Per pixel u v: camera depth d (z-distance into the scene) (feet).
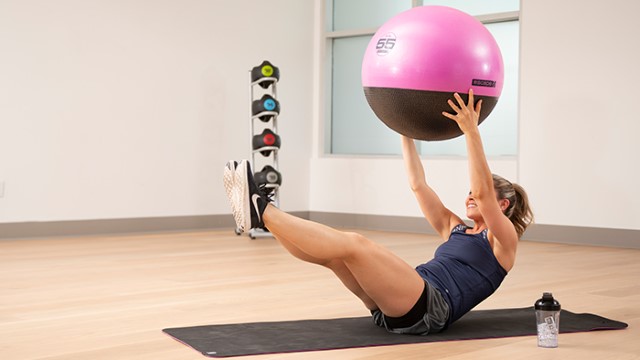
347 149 27.37
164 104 23.79
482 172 8.63
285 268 15.92
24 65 21.01
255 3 25.94
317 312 10.97
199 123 24.62
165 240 21.62
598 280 14.75
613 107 21.30
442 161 24.49
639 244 20.89
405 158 10.27
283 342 8.79
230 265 16.38
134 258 17.44
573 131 21.94
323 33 27.53
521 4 22.84
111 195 22.72
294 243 8.15
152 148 23.56
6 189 20.79
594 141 21.59
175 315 10.71
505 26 23.59
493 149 23.88
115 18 22.68
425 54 8.21
